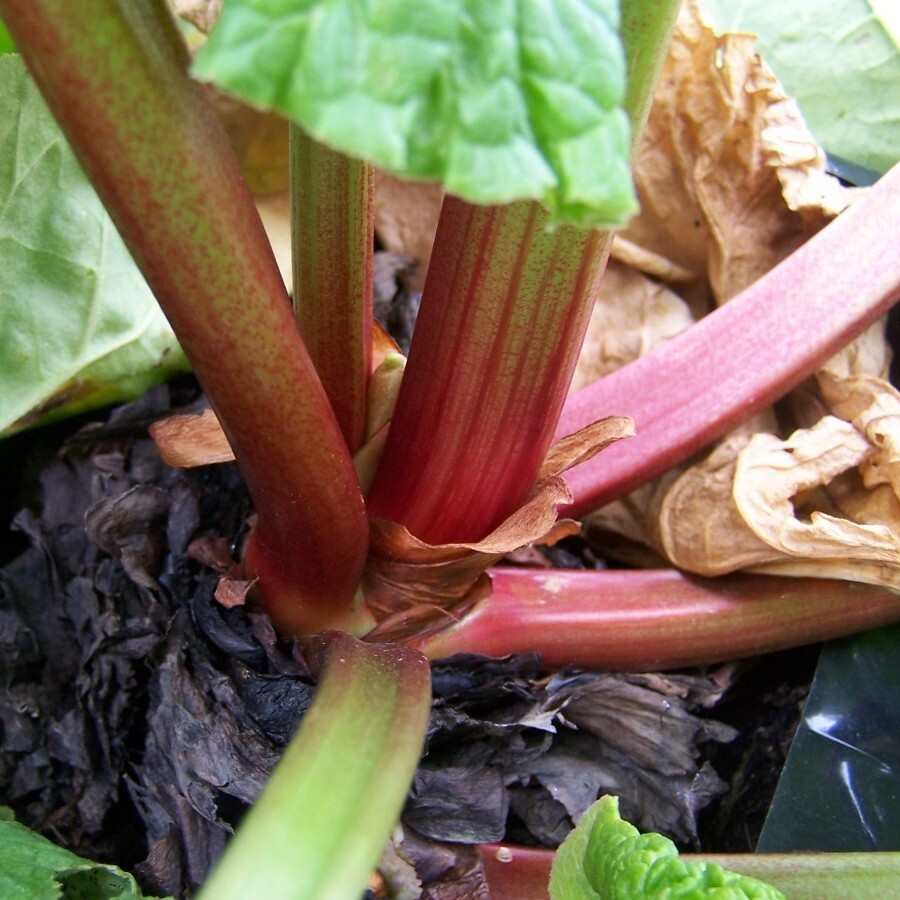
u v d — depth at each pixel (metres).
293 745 0.14
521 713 0.21
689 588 0.23
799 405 0.26
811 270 0.24
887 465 0.23
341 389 0.21
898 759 0.23
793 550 0.22
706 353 0.24
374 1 0.09
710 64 0.26
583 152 0.10
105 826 0.22
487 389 0.18
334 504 0.18
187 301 0.14
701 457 0.25
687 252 0.29
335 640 0.19
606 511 0.27
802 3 0.29
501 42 0.10
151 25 0.11
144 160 0.12
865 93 0.29
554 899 0.18
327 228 0.18
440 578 0.21
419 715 0.15
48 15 0.10
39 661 0.23
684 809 0.22
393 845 0.20
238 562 0.22
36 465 0.25
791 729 0.24
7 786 0.22
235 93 0.09
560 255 0.16
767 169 0.26
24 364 0.24
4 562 0.26
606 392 0.24
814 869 0.19
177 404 0.26
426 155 0.10
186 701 0.20
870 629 0.24
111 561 0.22
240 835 0.12
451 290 0.18
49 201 0.23
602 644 0.23
